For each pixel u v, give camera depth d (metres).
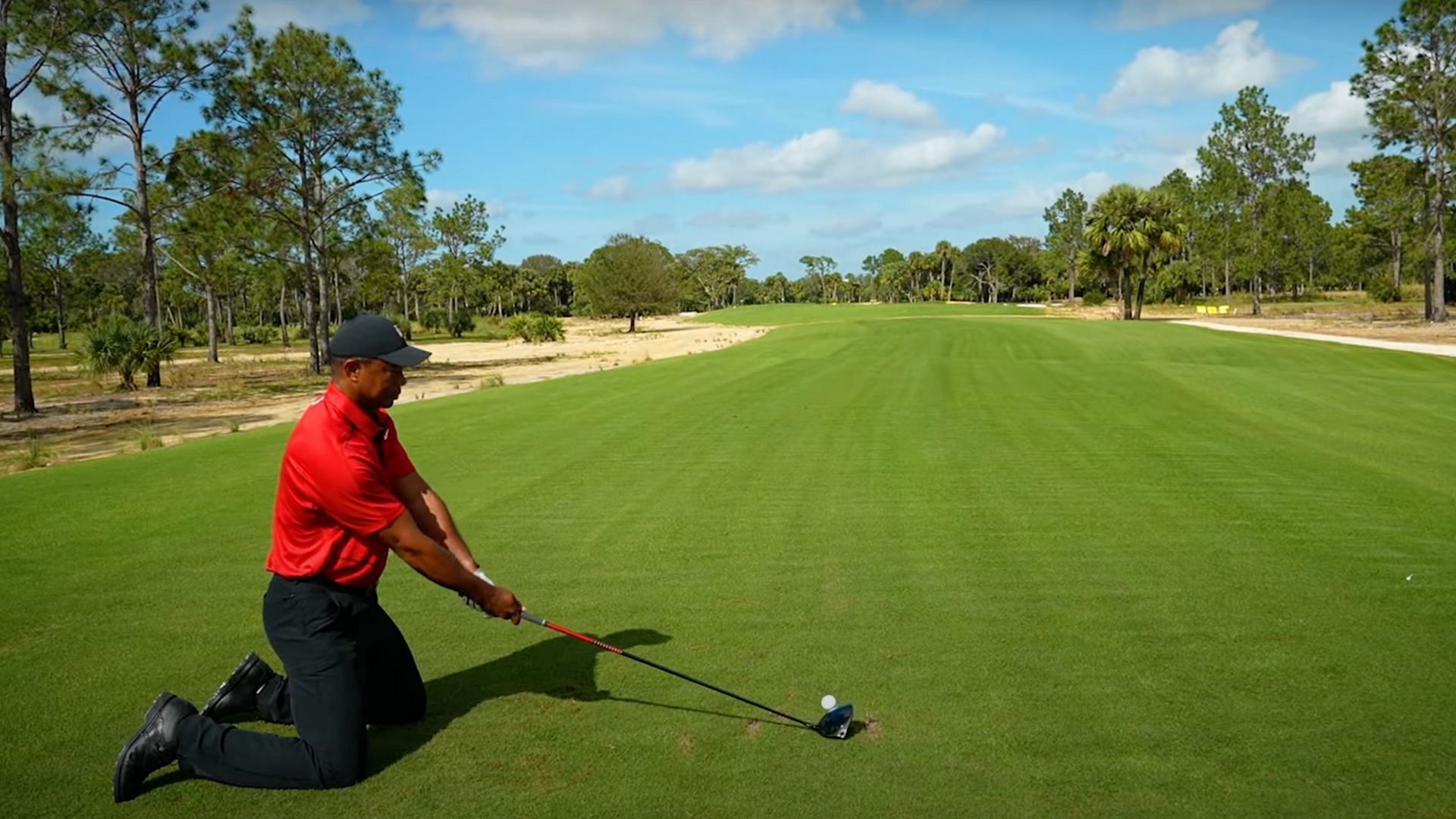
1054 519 6.89
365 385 3.41
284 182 33.66
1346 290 120.12
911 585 5.46
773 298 175.62
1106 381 16.94
